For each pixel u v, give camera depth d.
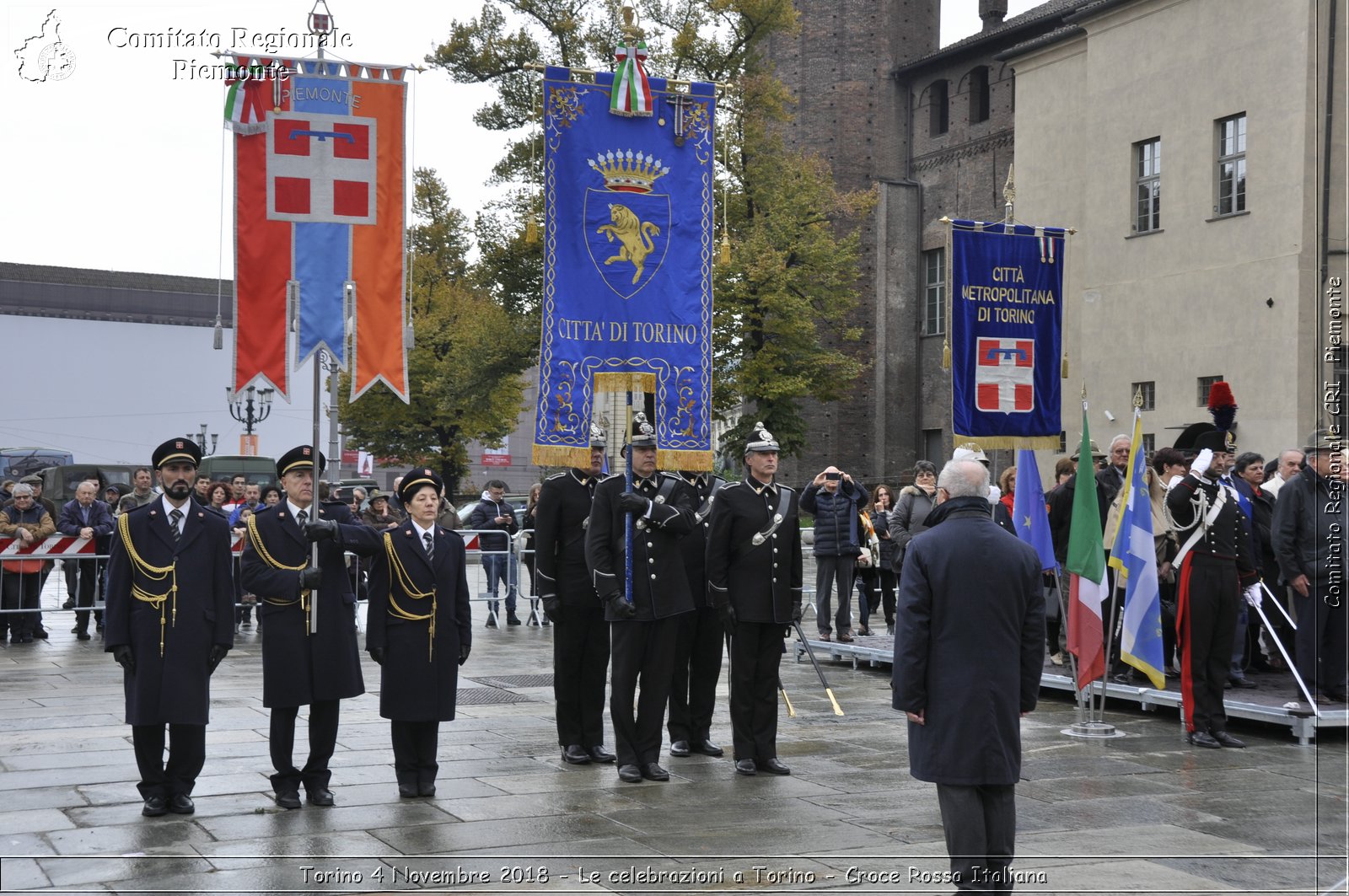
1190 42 28.92
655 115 10.42
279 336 9.46
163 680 7.49
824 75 46.59
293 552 7.92
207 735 10.16
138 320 61.16
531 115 36.88
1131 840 7.26
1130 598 11.28
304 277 9.50
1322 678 11.18
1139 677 12.45
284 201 9.48
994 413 13.16
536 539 9.44
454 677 8.28
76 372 59.81
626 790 8.41
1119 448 12.68
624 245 10.30
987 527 6.05
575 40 36.62
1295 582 10.72
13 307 59.00
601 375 10.17
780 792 8.34
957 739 5.82
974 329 13.15
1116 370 30.78
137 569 7.61
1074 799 8.26
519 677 13.75
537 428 9.92
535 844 7.01
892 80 46.72
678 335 10.35
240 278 9.42
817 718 11.35
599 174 10.28
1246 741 10.34
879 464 45.75
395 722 8.16
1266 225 26.91
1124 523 11.27
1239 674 12.25
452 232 49.12
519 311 38.88
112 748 9.51
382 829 7.31
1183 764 9.41
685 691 9.80
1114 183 31.03
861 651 14.36
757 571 9.01
